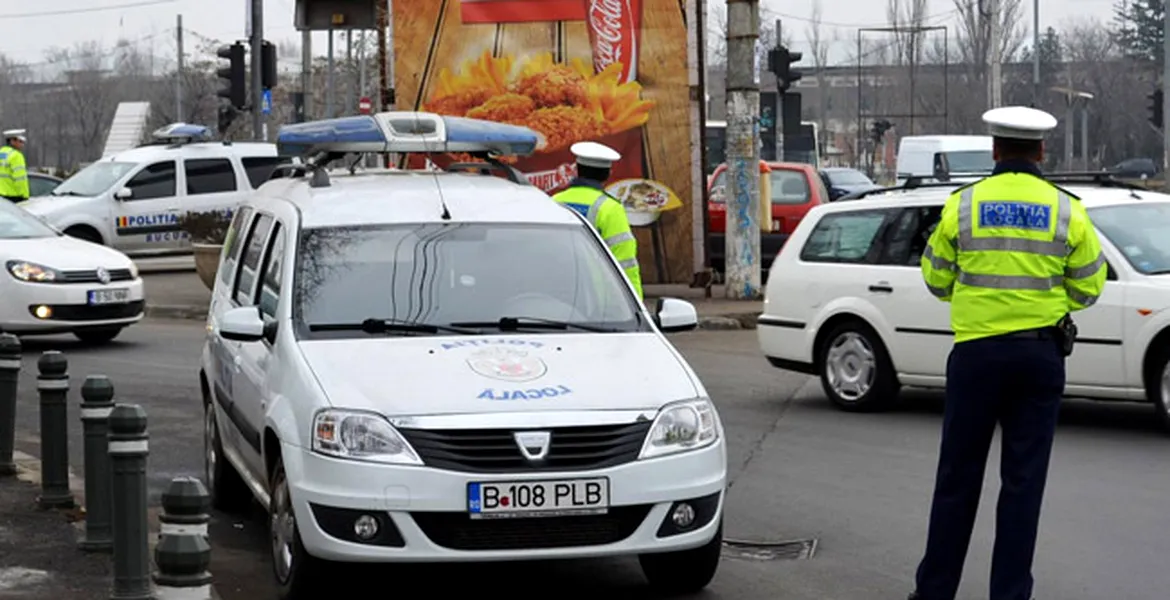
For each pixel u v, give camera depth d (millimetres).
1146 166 61781
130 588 10680
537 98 33812
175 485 9414
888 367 20609
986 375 11383
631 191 33781
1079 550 13680
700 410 11859
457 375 11727
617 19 33531
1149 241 19094
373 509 11141
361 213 13672
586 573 13289
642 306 13375
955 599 12281
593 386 11695
